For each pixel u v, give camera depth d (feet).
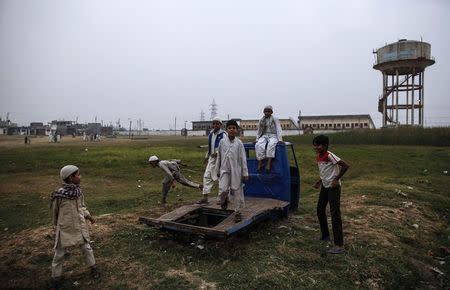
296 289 16.44
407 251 21.75
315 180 49.14
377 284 17.54
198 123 296.71
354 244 21.67
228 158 21.40
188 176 52.42
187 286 16.70
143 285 17.03
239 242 21.94
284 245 21.26
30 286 17.66
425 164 60.03
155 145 103.40
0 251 21.84
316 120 229.25
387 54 125.59
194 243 21.80
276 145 26.86
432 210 32.53
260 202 25.57
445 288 18.66
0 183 46.47
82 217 17.56
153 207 31.48
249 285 16.62
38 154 74.64
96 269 17.99
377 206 31.30
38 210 32.55
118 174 53.42
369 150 79.46
